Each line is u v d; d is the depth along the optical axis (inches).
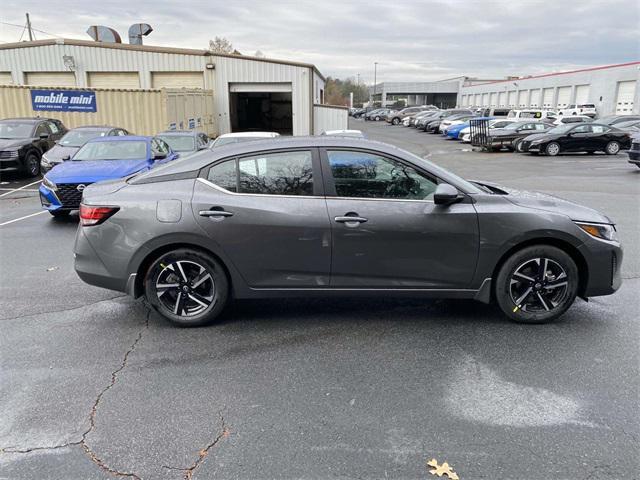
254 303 185.8
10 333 160.7
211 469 98.6
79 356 144.9
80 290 202.4
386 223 153.8
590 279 160.9
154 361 141.7
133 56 941.8
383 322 167.9
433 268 157.6
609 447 104.3
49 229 319.9
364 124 2092.8
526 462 100.0
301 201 155.0
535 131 970.1
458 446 104.8
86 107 746.2
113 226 156.8
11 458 102.0
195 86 954.1
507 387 127.0
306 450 103.8
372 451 103.3
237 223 154.0
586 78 1619.1
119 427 111.7
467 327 163.2
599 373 133.5
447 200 151.2
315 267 156.9
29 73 958.4
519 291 162.9
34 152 568.4
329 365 139.0
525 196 166.6
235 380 131.2
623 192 449.4
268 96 1242.6
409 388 127.0
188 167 160.6
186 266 160.6
